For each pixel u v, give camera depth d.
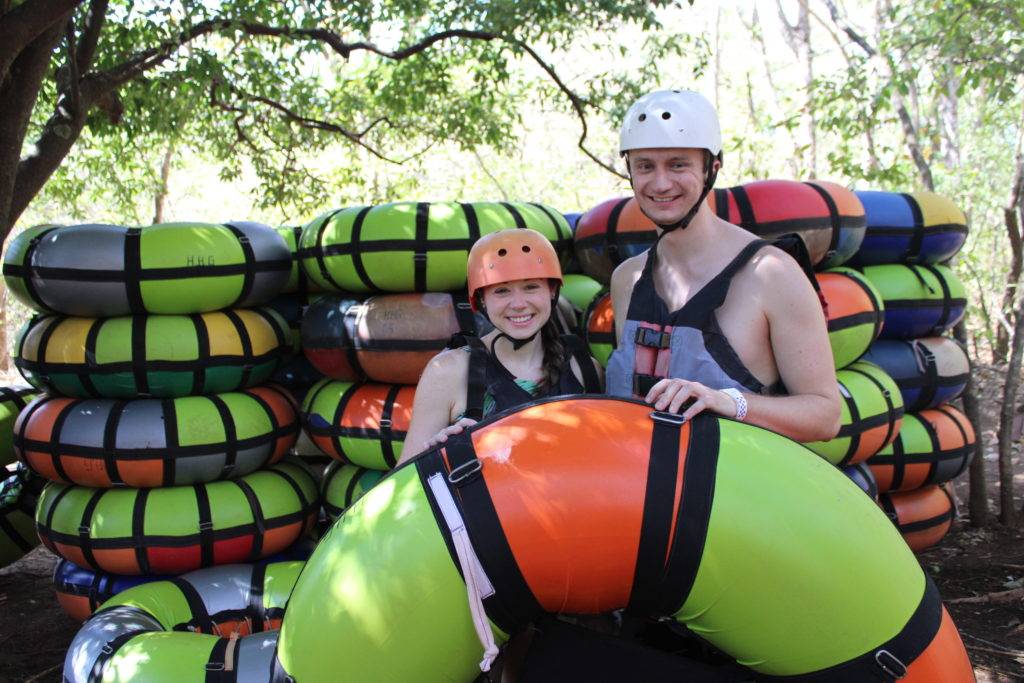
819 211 3.89
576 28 7.16
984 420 8.03
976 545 5.20
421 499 1.86
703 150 2.03
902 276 4.73
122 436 4.02
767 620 1.78
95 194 10.52
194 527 4.09
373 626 1.83
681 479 1.79
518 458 1.83
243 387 4.39
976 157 13.40
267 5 6.75
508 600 1.82
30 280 4.03
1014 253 5.66
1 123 4.21
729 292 2.04
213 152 9.47
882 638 1.78
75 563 4.24
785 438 1.93
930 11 8.04
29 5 3.83
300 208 9.50
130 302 4.04
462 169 17.95
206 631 3.84
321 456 5.50
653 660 1.93
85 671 3.25
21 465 5.09
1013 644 3.89
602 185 18.62
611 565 1.79
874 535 1.84
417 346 4.10
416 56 8.12
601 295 4.10
